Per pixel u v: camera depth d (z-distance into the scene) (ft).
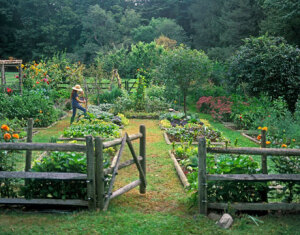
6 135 15.16
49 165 14.19
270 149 13.70
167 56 44.19
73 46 175.83
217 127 38.04
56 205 14.33
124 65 93.81
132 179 18.98
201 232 11.96
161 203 15.21
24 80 47.24
